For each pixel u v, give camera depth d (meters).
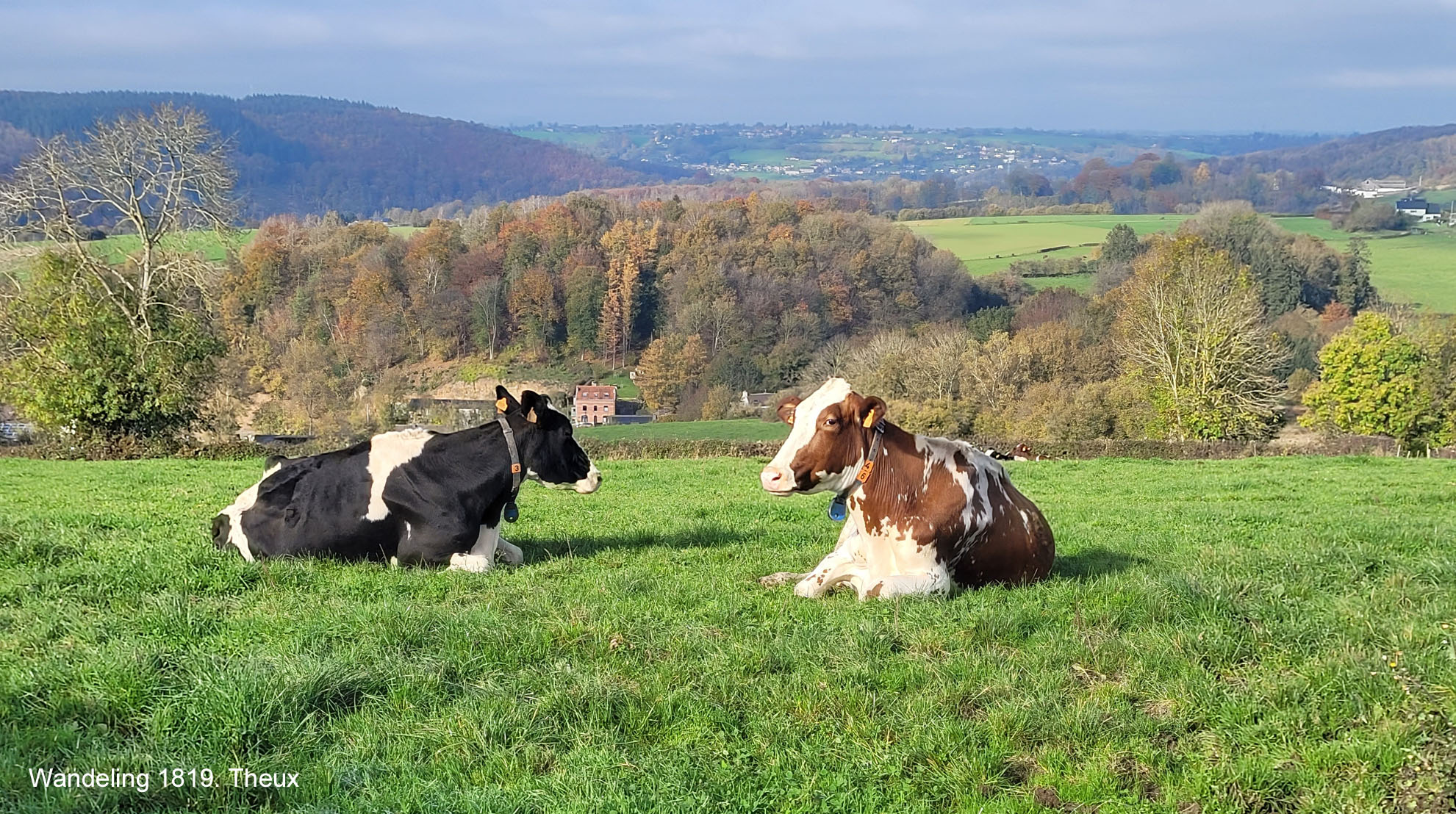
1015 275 111.12
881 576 9.01
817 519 15.21
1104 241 135.88
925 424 63.59
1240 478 25.86
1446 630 7.34
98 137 42.56
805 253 94.06
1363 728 6.02
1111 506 18.64
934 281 95.06
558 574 9.80
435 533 9.73
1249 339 59.88
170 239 43.84
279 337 87.12
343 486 9.78
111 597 8.20
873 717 6.30
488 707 6.17
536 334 95.06
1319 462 32.28
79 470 26.61
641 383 86.12
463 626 7.37
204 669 6.33
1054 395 63.22
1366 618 7.75
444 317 93.69
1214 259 67.62
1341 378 62.09
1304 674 6.65
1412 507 18.81
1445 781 5.35
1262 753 5.92
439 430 10.27
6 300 41.94
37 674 6.21
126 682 6.09
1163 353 60.38
